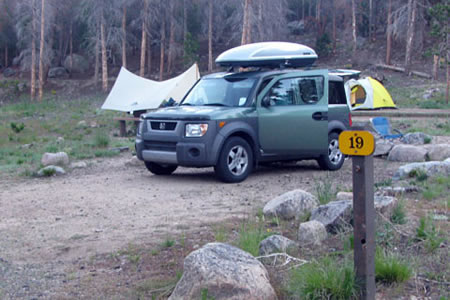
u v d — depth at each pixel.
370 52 46.31
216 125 8.05
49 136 18.83
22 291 4.20
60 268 4.74
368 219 3.53
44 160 10.94
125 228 5.93
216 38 52.09
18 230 6.02
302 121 8.93
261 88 8.80
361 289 3.59
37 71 49.97
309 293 3.72
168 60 49.47
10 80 50.53
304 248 4.83
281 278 4.16
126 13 47.44
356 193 3.55
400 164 9.74
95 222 6.24
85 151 13.45
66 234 5.79
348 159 10.91
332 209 5.43
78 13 48.50
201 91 9.28
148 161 8.85
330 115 9.48
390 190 6.78
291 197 5.96
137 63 54.16
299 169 9.83
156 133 8.48
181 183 8.50
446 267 4.30
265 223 5.74
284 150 8.87
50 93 46.62
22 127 19.92
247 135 8.52
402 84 35.56
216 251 3.93
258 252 4.73
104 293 4.12
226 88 9.02
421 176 7.76
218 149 8.06
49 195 7.89
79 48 57.06
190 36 47.06
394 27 38.97
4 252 5.23
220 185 8.23
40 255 5.12
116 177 9.38
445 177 7.69
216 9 47.41
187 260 3.84
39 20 40.47
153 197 7.47
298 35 54.88
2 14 52.47
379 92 24.59
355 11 47.81
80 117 26.14
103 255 5.04
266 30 36.28
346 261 4.05
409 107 26.61
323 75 9.27
